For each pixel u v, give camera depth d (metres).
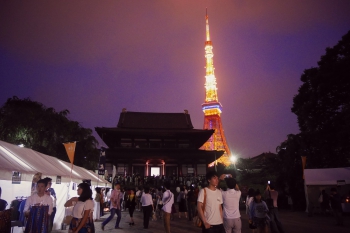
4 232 6.97
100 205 21.61
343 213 22.55
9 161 9.62
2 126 25.64
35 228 7.65
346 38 31.00
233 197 8.25
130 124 73.50
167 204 12.83
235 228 8.07
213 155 61.66
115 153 59.31
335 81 29.86
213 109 119.81
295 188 28.22
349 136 27.94
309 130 32.34
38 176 10.51
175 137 64.31
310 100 32.41
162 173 62.12
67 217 7.31
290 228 15.82
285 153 31.78
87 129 37.38
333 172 23.75
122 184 47.31
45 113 29.34
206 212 7.03
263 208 10.13
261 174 57.78
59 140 30.78
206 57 137.12
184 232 14.86
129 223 17.97
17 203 10.27
